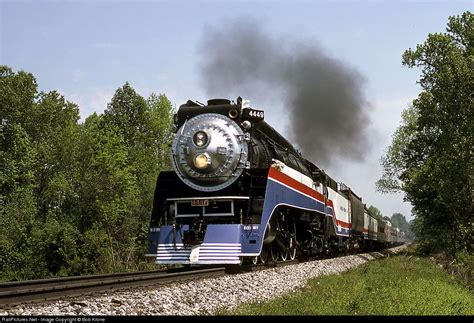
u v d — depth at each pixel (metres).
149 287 10.69
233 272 14.63
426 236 35.38
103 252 36.91
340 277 15.12
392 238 71.19
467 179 31.97
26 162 43.62
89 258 37.19
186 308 8.62
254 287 11.59
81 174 40.69
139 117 52.50
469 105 31.09
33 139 49.84
